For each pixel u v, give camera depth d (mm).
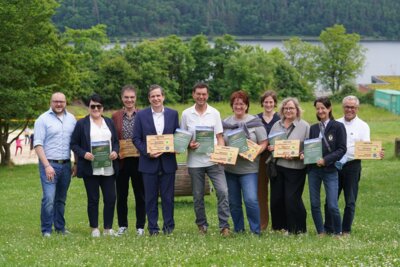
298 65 106875
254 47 94000
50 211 12898
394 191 21453
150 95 12500
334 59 105625
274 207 13039
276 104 13328
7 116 31641
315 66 106625
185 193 18594
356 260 9570
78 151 12719
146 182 12500
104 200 12922
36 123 12883
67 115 13031
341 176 13008
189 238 11922
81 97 66562
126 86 13242
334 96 84750
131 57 79625
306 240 11602
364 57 108000
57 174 12938
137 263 9617
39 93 31641
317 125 12500
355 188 13016
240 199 12891
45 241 11773
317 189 12648
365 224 15312
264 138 12719
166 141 12250
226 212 12719
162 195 12602
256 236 12141
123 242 11477
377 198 20234
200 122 12562
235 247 10781
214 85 85750
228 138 12422
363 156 12703
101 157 12609
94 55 78938
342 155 12273
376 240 12406
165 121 12516
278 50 101875
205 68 87062
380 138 41719
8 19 30906
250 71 85375
